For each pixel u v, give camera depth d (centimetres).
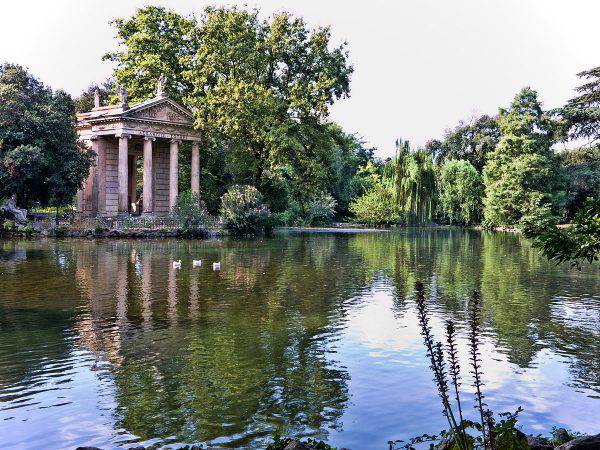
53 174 6569
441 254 4962
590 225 1012
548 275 3497
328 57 7900
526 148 9644
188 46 8512
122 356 1639
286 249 5338
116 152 8162
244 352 1686
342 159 13038
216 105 7550
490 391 1370
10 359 1606
